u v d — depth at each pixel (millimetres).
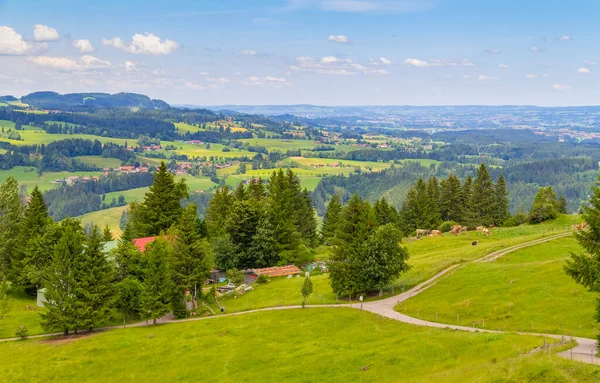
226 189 172750
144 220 148000
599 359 50250
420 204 172875
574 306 71438
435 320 79125
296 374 64375
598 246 59531
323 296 104000
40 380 72000
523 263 98125
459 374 51938
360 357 65875
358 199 105125
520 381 46469
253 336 82250
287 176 174625
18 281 113125
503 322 72375
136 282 105438
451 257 116188
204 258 110312
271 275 128750
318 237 188375
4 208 122125
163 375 70438
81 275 94188
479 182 176000
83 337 89688
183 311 102000
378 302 94062
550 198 165125
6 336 92375
